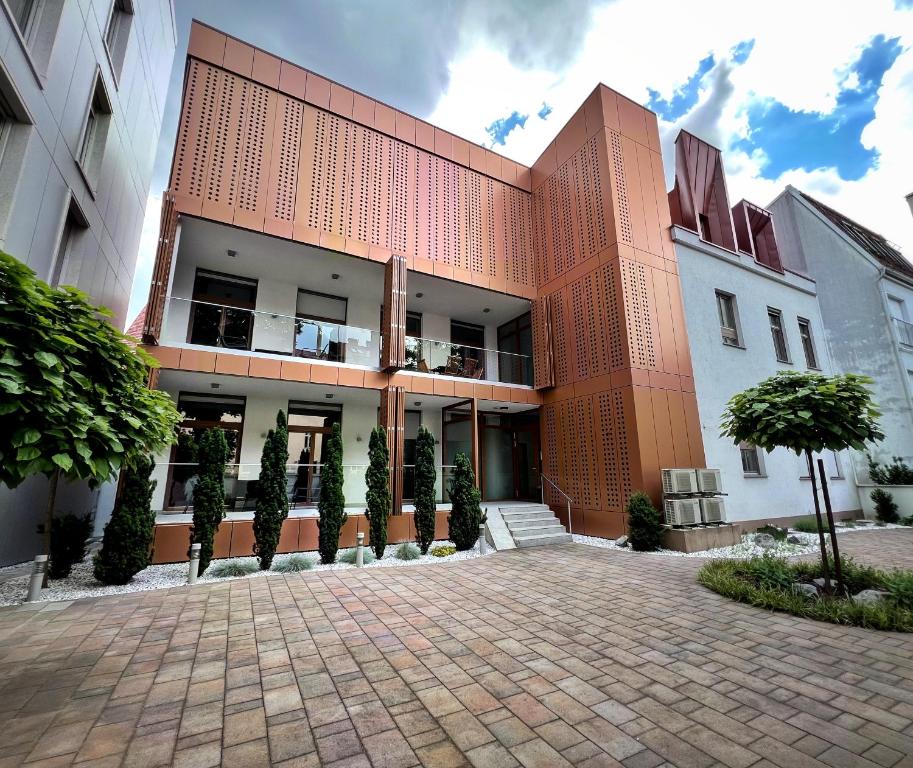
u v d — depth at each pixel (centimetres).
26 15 545
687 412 991
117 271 931
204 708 270
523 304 1260
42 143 555
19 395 271
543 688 296
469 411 1236
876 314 1410
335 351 932
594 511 981
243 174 883
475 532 834
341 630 411
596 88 1098
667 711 266
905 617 407
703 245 1164
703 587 562
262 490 669
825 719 257
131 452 359
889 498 1227
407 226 1062
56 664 333
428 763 216
